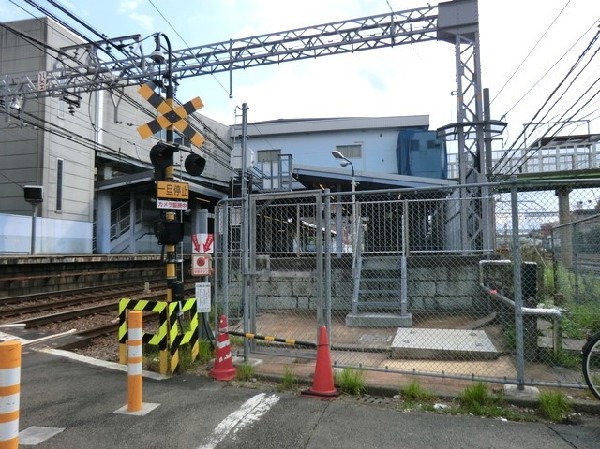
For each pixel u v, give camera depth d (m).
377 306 10.41
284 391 5.68
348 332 9.12
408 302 11.21
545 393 5.04
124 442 4.26
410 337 7.83
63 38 26.36
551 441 4.20
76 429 4.55
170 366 6.37
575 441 4.20
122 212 33.09
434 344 7.27
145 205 34.53
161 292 18.89
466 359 6.83
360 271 11.13
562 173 23.25
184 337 6.63
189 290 18.66
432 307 11.10
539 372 6.09
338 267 11.66
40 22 25.41
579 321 7.89
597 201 10.03
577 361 6.26
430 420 4.71
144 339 7.47
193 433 4.43
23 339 8.98
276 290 11.76
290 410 5.01
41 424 4.69
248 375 6.17
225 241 7.38
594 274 10.00
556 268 10.28
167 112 7.31
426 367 6.44
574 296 9.59
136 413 4.93
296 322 10.45
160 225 7.11
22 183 25.36
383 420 4.71
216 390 5.72
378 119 34.78
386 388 5.48
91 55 16.84
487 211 11.65
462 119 15.36
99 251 29.03
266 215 13.31
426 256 11.29
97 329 10.02
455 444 4.16
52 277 18.75
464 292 10.98
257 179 26.14
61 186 26.30
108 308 13.79
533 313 6.15
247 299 7.11
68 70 17.98
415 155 31.73
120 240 31.56
